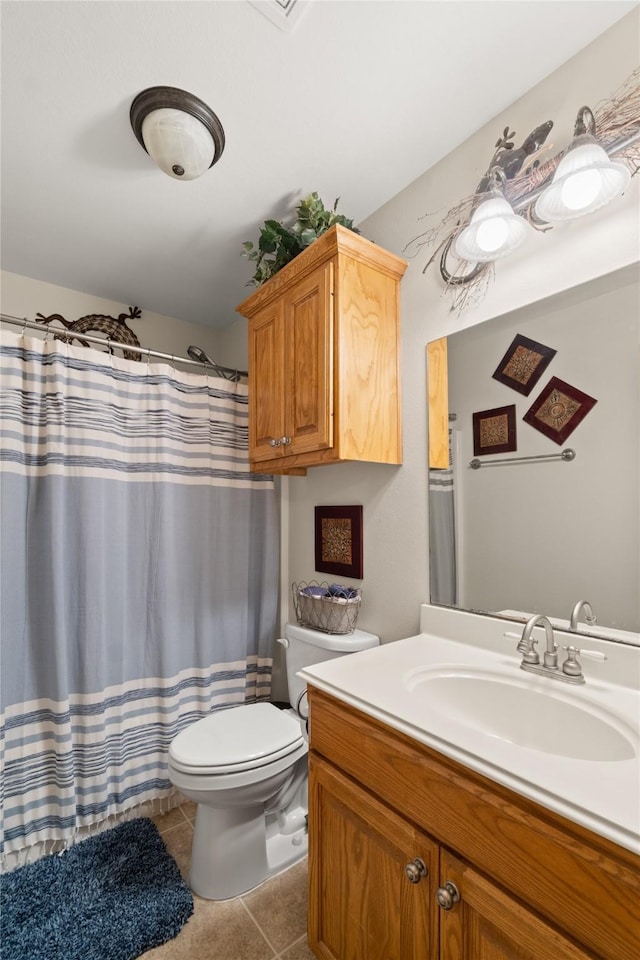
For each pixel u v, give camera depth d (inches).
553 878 25.0
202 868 54.1
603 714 35.2
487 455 51.8
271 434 65.1
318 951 42.3
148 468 72.6
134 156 55.7
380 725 36.6
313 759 43.8
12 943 47.0
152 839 62.8
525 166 48.0
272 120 50.9
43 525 62.5
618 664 39.6
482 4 39.6
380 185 61.8
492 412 51.3
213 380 80.7
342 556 70.5
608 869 22.9
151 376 73.5
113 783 66.3
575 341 44.5
